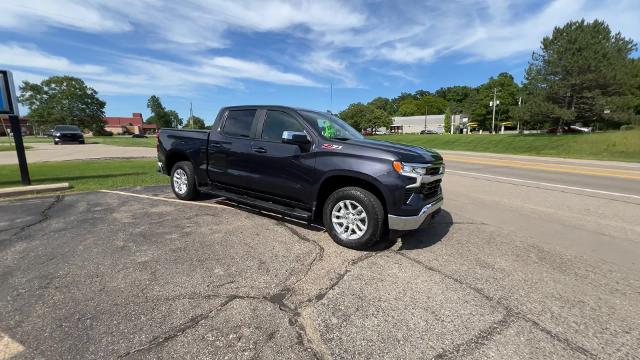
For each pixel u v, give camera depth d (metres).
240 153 4.91
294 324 2.44
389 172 3.65
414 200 3.70
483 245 4.16
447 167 13.46
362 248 3.88
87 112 72.19
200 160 5.60
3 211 5.26
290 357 2.10
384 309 2.66
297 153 4.29
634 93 36.91
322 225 4.75
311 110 4.97
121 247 3.80
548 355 2.18
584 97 30.88
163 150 6.29
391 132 97.38
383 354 2.15
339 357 2.12
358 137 4.83
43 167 10.66
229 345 2.19
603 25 30.67
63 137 26.83
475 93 96.12
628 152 20.03
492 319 2.56
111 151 19.17
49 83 68.56
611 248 4.13
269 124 4.79
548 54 31.73
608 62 29.16
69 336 2.25
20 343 2.17
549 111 31.05
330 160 4.00
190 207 5.62
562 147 23.16
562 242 4.32
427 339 2.31
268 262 3.48
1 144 27.03
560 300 2.87
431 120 94.19
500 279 3.23
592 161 16.47
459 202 6.72
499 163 15.27
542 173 11.51
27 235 4.14
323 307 2.67
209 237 4.18
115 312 2.53
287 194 4.45
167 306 2.62
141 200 6.11
